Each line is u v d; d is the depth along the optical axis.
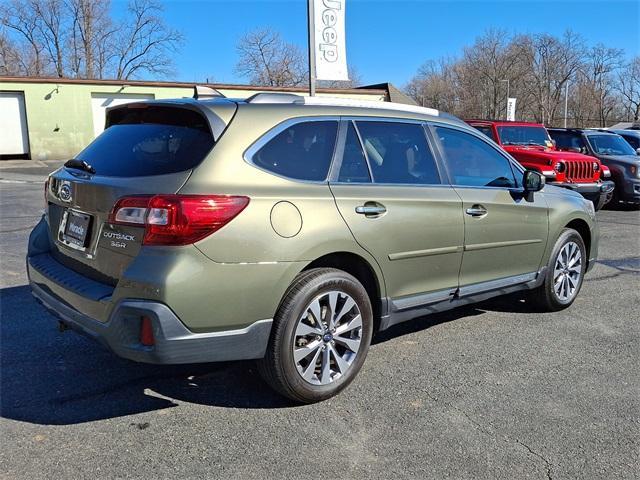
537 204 5.05
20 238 8.65
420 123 4.34
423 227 4.04
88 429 3.25
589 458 3.07
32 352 4.32
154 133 3.53
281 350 3.37
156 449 3.06
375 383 3.91
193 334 3.08
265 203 3.25
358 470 2.91
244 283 3.18
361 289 3.71
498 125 12.51
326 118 3.76
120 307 3.04
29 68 53.06
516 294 6.08
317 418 3.42
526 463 3.01
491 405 3.63
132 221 3.08
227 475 2.85
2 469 2.86
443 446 3.15
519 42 69.75
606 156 13.60
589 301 5.97
